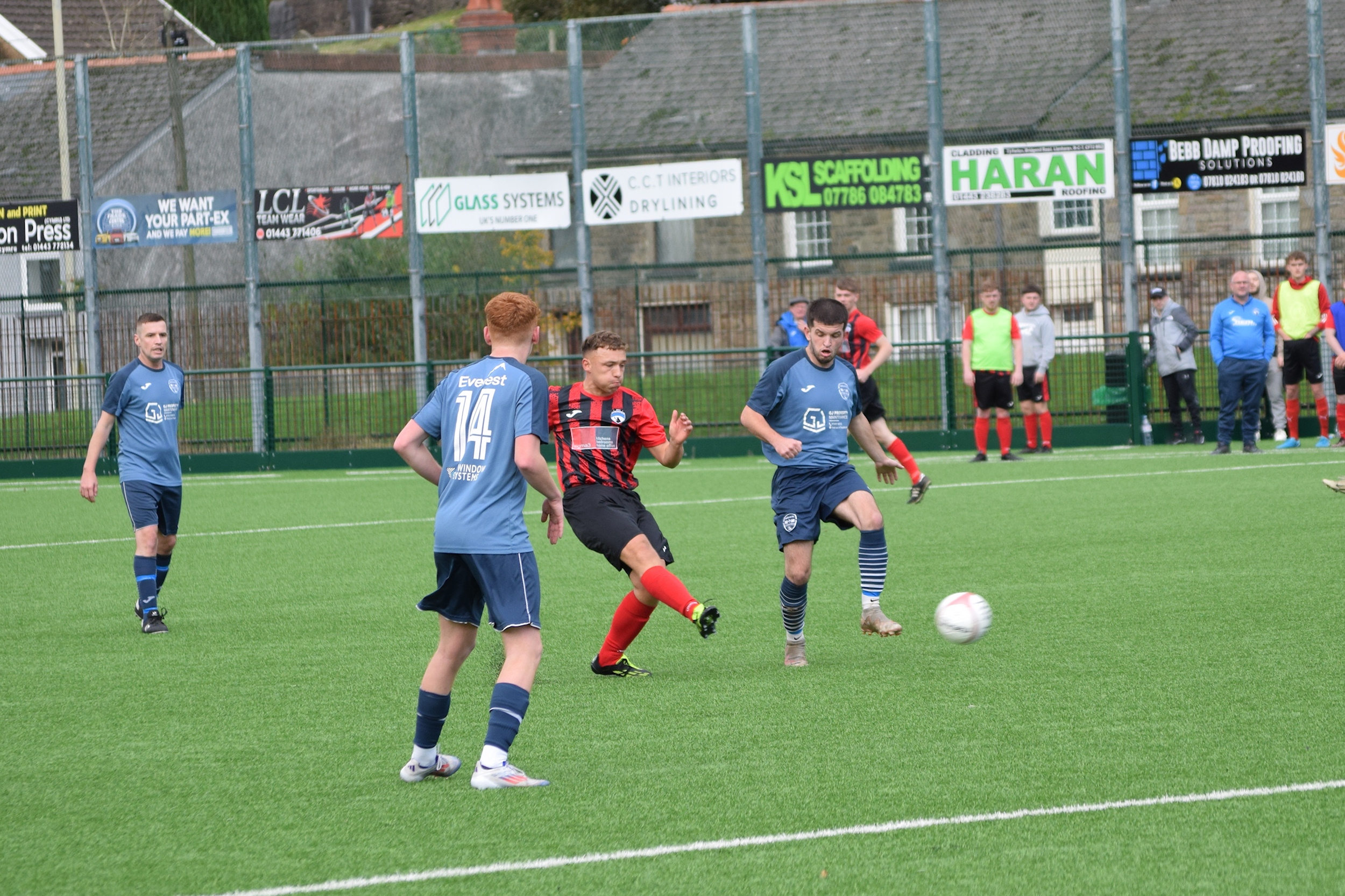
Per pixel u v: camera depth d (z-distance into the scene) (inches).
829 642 1164.5
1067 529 1743.4
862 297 3735.2
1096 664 1029.2
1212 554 1498.5
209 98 4197.8
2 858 674.8
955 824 686.5
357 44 4242.1
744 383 3154.5
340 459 3243.1
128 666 1151.6
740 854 653.3
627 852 658.8
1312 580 1322.6
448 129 4183.1
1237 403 2593.5
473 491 764.0
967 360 2719.0
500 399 767.1
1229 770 756.6
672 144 3838.6
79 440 3371.1
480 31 3221.0
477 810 731.4
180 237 3385.8
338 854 668.1
